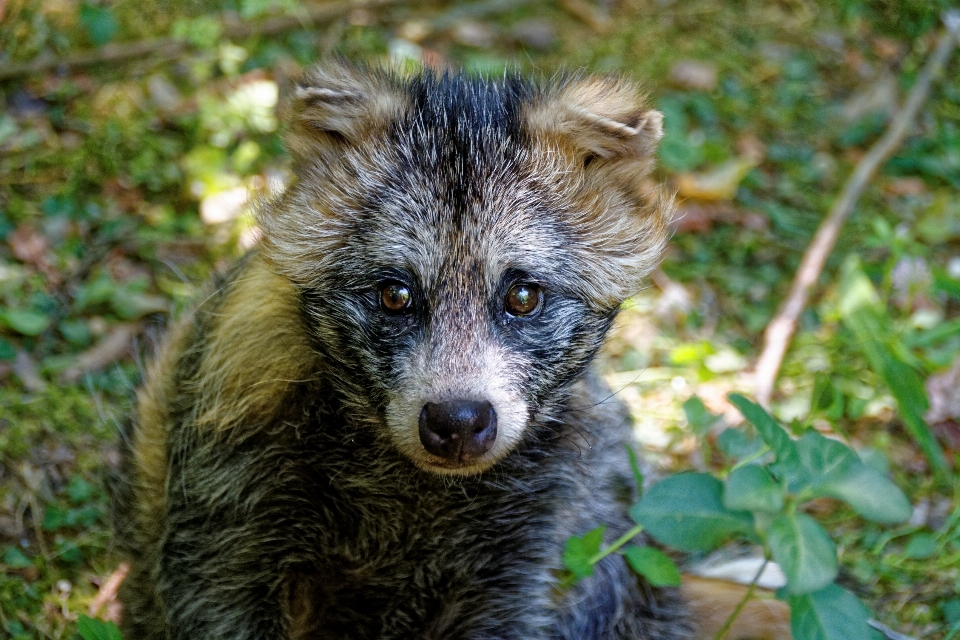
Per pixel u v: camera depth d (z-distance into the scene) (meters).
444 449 3.80
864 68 8.55
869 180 7.68
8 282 6.42
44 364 6.12
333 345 4.14
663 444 6.00
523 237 4.02
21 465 5.63
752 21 8.81
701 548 3.47
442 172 4.02
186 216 6.93
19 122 7.17
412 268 3.97
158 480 4.67
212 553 4.29
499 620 4.50
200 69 7.59
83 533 5.43
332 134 4.24
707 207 7.44
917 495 5.74
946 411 6.13
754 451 4.58
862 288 5.76
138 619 4.76
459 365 3.88
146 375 4.93
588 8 8.74
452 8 8.55
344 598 4.46
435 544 4.41
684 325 6.76
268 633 4.32
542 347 4.11
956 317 6.89
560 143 4.18
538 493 4.44
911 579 5.27
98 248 6.69
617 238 4.29
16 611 5.05
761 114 8.12
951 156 7.88
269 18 8.04
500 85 4.43
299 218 4.16
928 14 8.83
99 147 7.09
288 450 4.25
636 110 4.31
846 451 3.51
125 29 7.88
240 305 4.39
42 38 7.60
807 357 6.53
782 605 4.98
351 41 8.07
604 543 4.70
